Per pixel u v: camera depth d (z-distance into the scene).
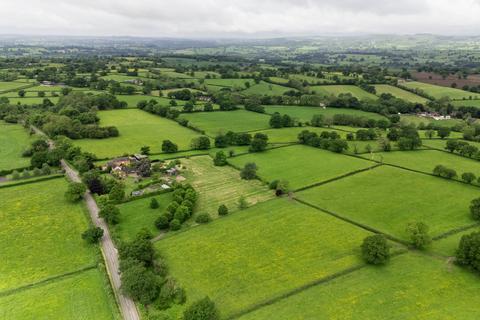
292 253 69.56
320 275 62.72
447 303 55.38
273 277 62.38
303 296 57.47
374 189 100.50
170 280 58.97
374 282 60.62
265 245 72.44
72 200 92.25
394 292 58.03
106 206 81.75
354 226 79.81
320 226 79.88
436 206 89.50
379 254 64.38
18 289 59.50
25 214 85.75
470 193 97.19
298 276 62.56
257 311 54.31
